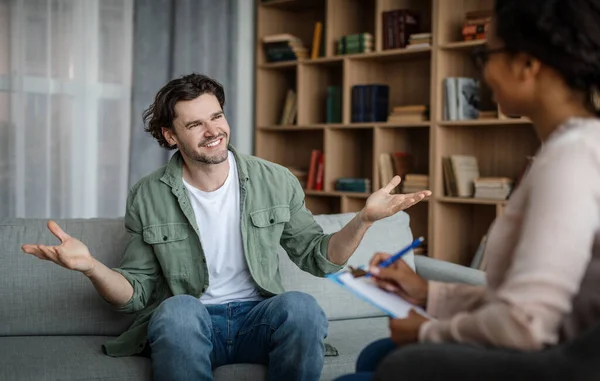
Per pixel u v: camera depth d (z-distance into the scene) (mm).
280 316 1767
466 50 3570
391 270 1139
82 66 3912
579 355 826
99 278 1753
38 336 2076
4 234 2133
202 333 1737
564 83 953
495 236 991
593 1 920
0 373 1708
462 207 3709
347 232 1845
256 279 1941
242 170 1980
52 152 3859
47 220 2219
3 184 3734
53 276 2107
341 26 4090
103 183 4023
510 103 1008
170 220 1953
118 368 1773
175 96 1896
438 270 2439
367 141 4242
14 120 3734
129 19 4031
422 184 3607
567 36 917
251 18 4543
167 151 4129
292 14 4559
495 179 3375
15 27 3725
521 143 3578
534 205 881
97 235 2205
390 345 1274
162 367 1687
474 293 1106
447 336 947
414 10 3922
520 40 954
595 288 913
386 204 1715
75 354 1871
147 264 1965
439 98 3518
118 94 4035
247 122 4559
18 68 3736
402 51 3639
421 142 3965
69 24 3865
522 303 848
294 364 1717
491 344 898
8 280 2076
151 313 1914
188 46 4191
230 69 4371
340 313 2361
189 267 1947
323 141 4457
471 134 3740
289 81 4621
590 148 877
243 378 1803
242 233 1942
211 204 1955
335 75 4359
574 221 843
